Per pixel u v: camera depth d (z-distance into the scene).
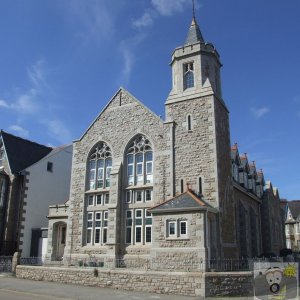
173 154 26.36
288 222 63.09
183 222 22.64
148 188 26.98
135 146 28.33
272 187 42.31
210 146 25.33
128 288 19.22
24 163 36.22
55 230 31.06
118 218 26.97
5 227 32.62
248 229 32.69
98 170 29.66
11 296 17.00
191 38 29.98
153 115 27.94
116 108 29.92
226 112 28.95
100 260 26.69
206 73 27.97
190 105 26.89
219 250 23.05
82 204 29.16
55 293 17.98
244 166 35.69
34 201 34.00
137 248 25.75
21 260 27.80
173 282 18.11
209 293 17.34
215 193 24.23
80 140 30.92
